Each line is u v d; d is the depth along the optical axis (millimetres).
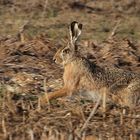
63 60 25906
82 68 25375
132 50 34656
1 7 49219
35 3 50438
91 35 39750
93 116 23047
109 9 52344
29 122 22266
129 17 49250
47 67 30453
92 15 48906
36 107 23938
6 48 33188
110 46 35031
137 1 54312
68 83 25547
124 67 31594
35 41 34688
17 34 37406
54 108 23844
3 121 21469
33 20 44938
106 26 44031
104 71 25484
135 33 41750
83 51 34031
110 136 21375
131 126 22266
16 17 45750
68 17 47344
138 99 24812
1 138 20891
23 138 20922
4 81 27422
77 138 20812
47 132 21438
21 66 30188
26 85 27203
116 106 24500
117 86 25062
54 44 34812
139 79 25188
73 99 25297
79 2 52781
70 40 25875
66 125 22016
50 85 27469
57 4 51000
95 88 25297
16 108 23312
